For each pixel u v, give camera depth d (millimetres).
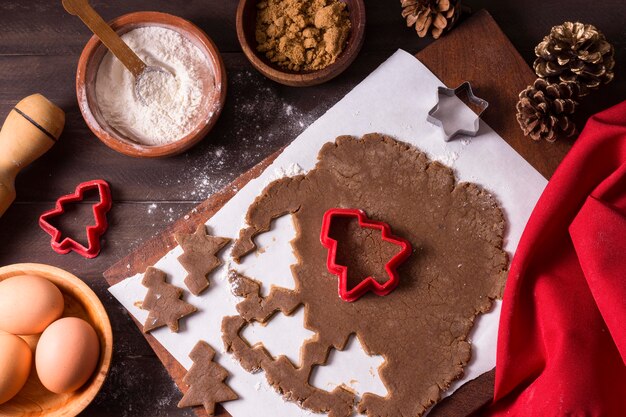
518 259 641
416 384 656
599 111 691
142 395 696
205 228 686
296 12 686
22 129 677
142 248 692
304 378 663
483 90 693
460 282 668
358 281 675
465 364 658
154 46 700
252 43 697
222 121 714
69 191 715
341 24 689
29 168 716
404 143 688
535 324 656
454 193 678
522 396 653
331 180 687
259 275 682
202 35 682
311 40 686
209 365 668
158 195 711
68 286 675
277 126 713
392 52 715
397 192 683
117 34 689
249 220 684
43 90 721
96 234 706
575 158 641
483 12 698
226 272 682
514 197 676
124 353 700
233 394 664
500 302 666
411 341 663
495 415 666
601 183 645
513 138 684
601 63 642
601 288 623
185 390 674
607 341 638
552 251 661
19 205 714
